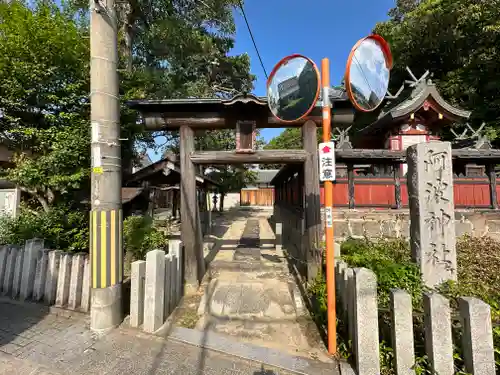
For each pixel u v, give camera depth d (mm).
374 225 7172
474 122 14320
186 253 4492
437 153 3668
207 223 10570
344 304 2871
